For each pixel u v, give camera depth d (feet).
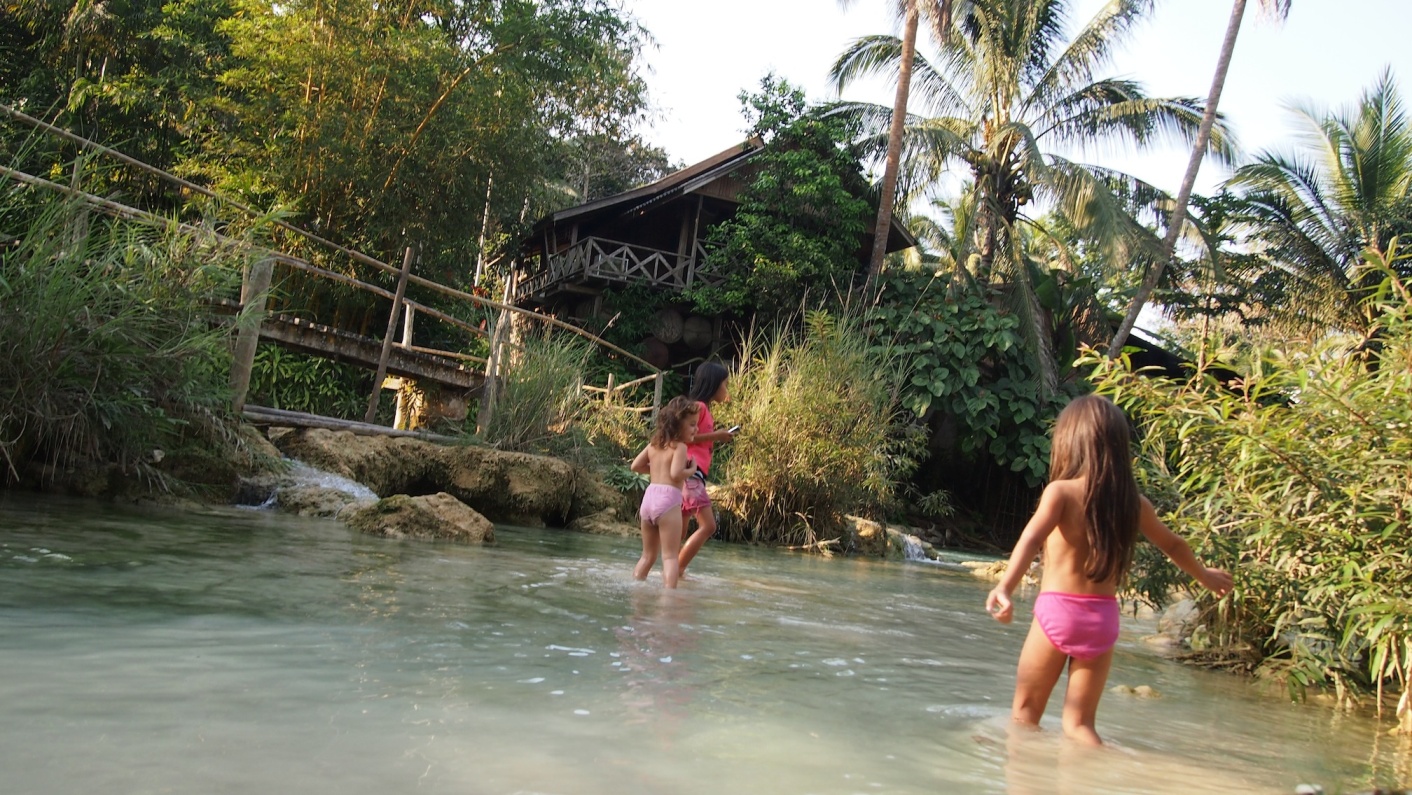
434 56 48.42
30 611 10.41
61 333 20.74
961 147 70.38
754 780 7.26
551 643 11.68
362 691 8.58
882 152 71.10
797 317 63.72
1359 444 14.32
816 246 63.67
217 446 24.91
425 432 32.99
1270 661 16.66
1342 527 14.64
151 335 22.97
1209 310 81.51
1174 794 8.19
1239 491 16.06
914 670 12.93
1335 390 14.34
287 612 11.78
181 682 8.30
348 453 28.63
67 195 22.39
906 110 67.56
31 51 57.31
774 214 67.51
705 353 73.26
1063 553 10.56
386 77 47.52
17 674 8.05
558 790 6.57
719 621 15.16
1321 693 15.60
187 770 6.26
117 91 50.37
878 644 14.88
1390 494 13.80
